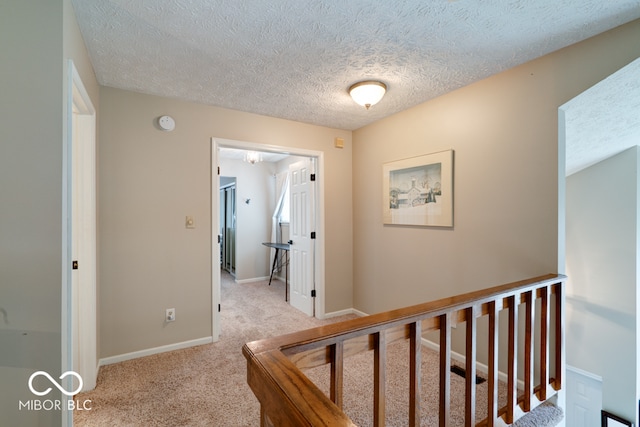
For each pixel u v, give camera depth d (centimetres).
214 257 281
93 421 171
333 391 106
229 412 181
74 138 200
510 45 182
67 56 134
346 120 327
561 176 189
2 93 118
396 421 175
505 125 215
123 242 243
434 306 134
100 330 234
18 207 119
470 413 146
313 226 355
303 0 142
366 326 112
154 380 214
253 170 567
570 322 364
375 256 334
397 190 304
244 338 290
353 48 186
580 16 154
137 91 248
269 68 211
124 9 147
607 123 231
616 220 329
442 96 259
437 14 153
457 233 248
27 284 119
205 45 182
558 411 183
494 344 156
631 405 315
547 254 193
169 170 262
